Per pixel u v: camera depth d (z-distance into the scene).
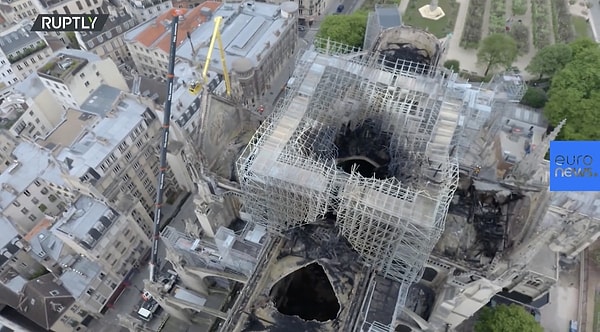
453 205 74.94
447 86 73.94
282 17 162.50
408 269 62.59
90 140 111.94
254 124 86.00
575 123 125.62
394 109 71.56
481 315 91.00
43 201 119.69
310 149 65.94
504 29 176.38
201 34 156.12
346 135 75.38
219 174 79.12
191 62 134.75
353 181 59.38
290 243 68.62
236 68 140.38
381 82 72.88
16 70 152.12
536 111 136.25
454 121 67.94
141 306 99.94
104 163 108.44
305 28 187.38
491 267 68.12
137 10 174.50
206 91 79.00
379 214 55.97
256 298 63.91
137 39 155.75
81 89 127.38
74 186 110.00
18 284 104.50
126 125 114.56
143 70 166.25
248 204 68.38
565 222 83.12
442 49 98.56
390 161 70.50
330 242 67.38
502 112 119.44
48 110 141.00
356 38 150.12
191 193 132.00
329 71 74.25
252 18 161.50
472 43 170.50
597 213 81.62
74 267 104.06
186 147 79.81
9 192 113.12
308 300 68.69
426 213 55.09
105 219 102.25
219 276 82.38
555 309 102.00
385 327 60.00
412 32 97.69
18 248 107.31
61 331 102.06
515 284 91.56
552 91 133.62
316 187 57.91
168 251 83.81
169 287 91.75
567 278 106.44
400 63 94.25
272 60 155.75
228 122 81.62
